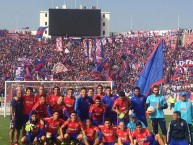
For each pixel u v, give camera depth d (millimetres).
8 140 21766
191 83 66438
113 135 17906
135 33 116438
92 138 18047
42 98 18531
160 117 19172
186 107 18703
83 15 106000
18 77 60844
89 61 84062
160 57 21391
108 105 19188
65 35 105875
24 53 91750
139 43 104500
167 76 70188
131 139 17562
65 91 33188
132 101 19125
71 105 19172
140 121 18328
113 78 69438
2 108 46312
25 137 18172
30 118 18250
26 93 19516
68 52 93375
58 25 105875
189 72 71562
